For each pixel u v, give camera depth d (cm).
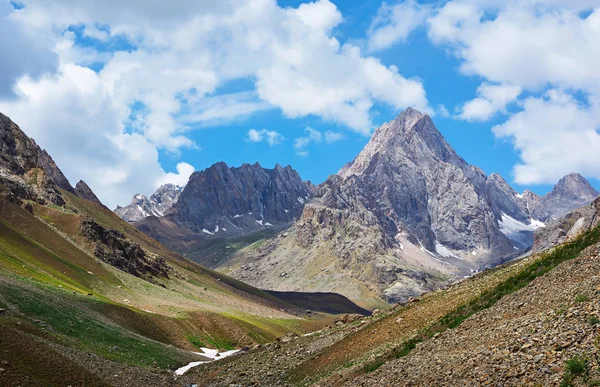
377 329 6669
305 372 6544
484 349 3862
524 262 6359
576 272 4438
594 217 7662
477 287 6316
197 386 7575
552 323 3638
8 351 6050
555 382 2977
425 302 6962
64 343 8562
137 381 7238
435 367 4053
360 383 4659
